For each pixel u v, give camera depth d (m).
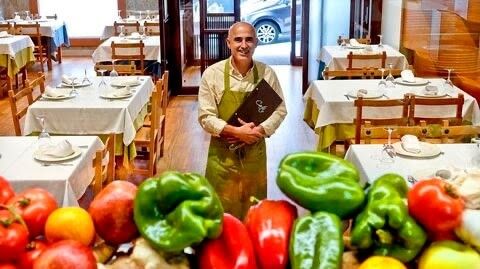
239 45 2.83
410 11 6.04
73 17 10.36
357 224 1.06
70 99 4.39
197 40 7.94
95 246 1.10
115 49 6.84
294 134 5.80
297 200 1.10
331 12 7.04
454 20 5.50
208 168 3.03
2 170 3.02
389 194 1.09
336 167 1.16
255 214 1.13
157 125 4.54
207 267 1.03
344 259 1.07
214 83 2.91
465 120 4.17
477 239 1.01
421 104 3.81
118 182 1.16
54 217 1.08
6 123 6.25
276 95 2.86
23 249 1.02
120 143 4.20
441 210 1.02
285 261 1.05
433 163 2.93
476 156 2.99
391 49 6.24
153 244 1.02
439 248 1.03
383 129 3.31
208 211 1.03
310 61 7.12
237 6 7.84
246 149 2.94
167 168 4.90
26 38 7.81
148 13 9.95
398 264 1.01
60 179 2.91
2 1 10.26
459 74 5.39
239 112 2.86
